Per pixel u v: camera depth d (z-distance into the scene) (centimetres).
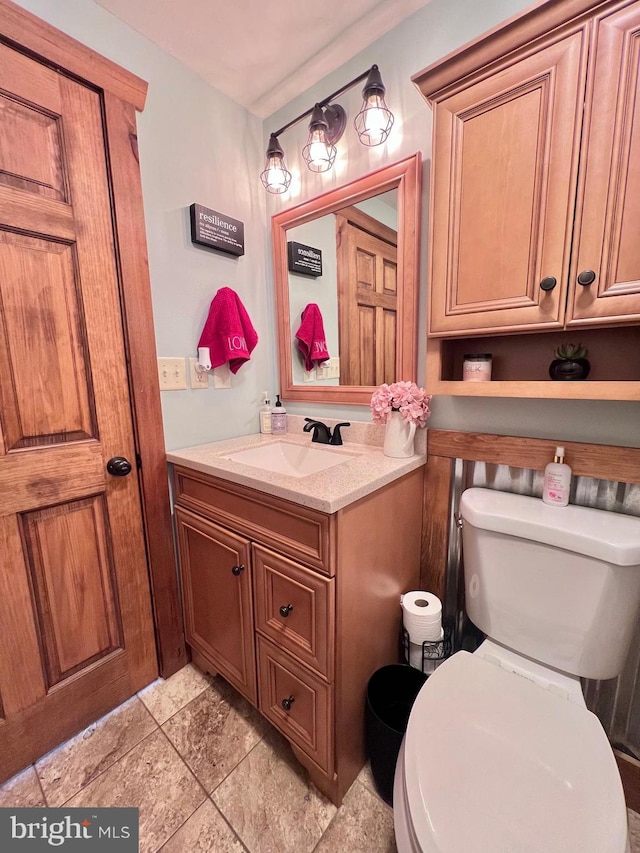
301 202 149
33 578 108
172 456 132
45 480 107
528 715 76
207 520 125
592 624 86
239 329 145
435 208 95
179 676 144
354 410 146
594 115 72
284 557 100
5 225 94
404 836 63
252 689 119
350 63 128
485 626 103
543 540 89
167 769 110
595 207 74
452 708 78
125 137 114
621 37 68
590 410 97
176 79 127
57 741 116
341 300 142
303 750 104
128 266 118
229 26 116
